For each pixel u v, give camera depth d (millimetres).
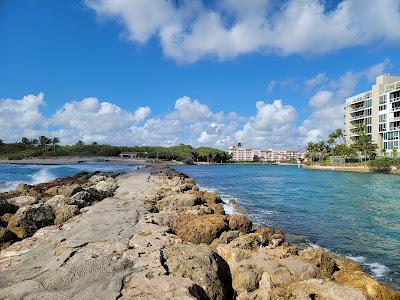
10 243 12906
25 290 7426
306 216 22531
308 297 7453
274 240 11961
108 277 8016
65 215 15805
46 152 151750
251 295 8039
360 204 28375
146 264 8812
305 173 85688
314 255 10211
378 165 81000
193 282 7852
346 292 7434
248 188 42125
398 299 8688
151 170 61469
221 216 14859
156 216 14906
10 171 62750
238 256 9977
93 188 25500
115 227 12820
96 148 166000
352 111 105562
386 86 92438
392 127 87938
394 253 14516
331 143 118500
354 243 15953
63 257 9398
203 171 95438
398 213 23969
